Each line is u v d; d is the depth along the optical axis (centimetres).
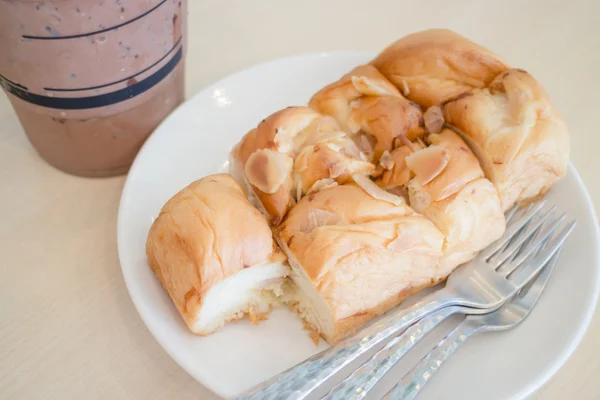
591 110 41
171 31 31
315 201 29
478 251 31
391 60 34
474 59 33
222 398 27
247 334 29
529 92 32
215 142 35
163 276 28
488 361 28
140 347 29
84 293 31
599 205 36
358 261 28
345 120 32
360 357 27
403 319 27
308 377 25
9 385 28
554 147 31
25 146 37
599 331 31
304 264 28
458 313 29
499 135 31
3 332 29
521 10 48
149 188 32
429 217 30
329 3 48
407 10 48
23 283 31
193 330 28
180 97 36
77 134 33
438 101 33
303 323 29
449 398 27
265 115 37
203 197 28
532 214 32
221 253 27
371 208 29
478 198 30
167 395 28
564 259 31
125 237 30
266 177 29
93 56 29
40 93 30
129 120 33
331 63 39
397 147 31
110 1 28
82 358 29
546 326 29
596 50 45
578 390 29
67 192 35
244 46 44
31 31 28
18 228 33
